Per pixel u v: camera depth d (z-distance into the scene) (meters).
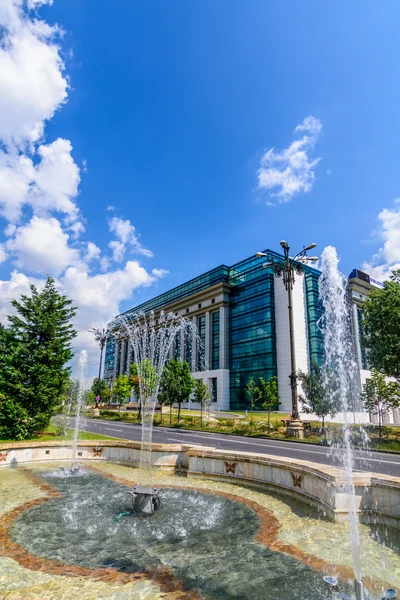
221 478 9.85
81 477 10.34
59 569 4.66
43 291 18.23
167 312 69.06
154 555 5.14
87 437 17.92
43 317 17.41
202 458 10.33
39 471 11.10
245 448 17.62
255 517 6.84
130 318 77.44
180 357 63.38
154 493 7.30
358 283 51.41
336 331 7.51
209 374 56.69
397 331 22.11
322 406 24.73
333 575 4.52
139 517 6.87
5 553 5.16
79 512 7.14
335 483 6.70
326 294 7.77
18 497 8.19
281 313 49.44
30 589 4.12
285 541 5.66
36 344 17.42
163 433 25.56
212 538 5.81
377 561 4.94
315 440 20.78
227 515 6.97
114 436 21.67
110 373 84.94
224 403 53.47
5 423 16.08
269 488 8.78
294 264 25.53
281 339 48.78
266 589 4.17
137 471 11.17
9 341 17.17
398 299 22.06
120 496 8.34
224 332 56.44
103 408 51.81
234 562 4.90
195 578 4.44
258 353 50.66
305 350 48.06
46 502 7.82
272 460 8.80
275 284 51.41
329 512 6.78
